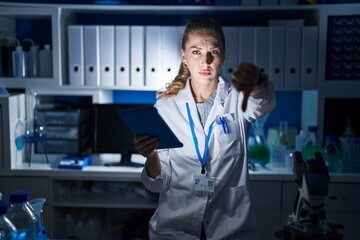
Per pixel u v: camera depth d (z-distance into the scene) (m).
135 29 2.43
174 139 1.28
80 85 2.51
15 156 2.45
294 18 2.70
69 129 2.58
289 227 1.07
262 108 1.30
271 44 2.39
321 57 2.40
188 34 1.44
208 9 2.45
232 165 1.49
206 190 1.46
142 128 1.25
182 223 1.51
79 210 2.62
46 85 2.52
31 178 2.37
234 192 1.50
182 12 2.66
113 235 2.61
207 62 1.40
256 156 2.48
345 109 2.71
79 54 2.48
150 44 2.44
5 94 2.43
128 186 2.55
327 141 2.38
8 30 2.72
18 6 2.45
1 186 2.39
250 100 1.25
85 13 2.80
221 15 2.77
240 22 2.77
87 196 2.52
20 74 2.55
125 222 2.68
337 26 2.38
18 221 1.17
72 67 2.50
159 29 2.42
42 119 2.57
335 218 2.27
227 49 2.41
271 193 2.27
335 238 1.01
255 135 2.59
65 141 2.59
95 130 2.55
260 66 2.42
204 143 1.51
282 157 2.43
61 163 2.38
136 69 2.47
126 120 1.24
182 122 1.54
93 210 2.61
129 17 2.85
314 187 0.99
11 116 2.39
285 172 2.29
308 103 2.65
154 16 2.84
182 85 1.58
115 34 2.45
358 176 2.22
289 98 2.86
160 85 2.46
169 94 1.59
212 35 1.40
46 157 2.55
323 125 2.46
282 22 2.46
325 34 2.38
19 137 2.49
